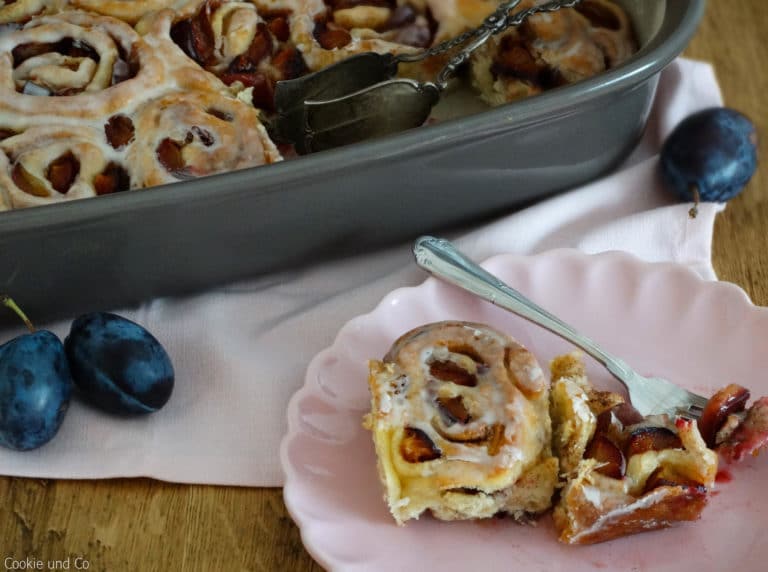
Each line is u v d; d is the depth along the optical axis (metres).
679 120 0.81
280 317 0.73
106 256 0.70
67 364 0.68
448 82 0.80
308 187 0.69
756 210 0.78
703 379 0.69
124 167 0.73
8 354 0.67
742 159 0.76
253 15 0.78
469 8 0.79
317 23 0.79
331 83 0.77
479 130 0.69
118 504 0.67
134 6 0.76
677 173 0.76
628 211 0.77
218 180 0.67
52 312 0.72
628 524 0.63
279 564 0.66
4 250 0.68
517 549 0.64
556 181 0.76
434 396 0.65
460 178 0.73
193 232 0.70
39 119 0.72
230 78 0.77
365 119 0.75
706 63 0.84
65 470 0.68
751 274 0.76
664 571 0.63
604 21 0.80
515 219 0.75
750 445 0.65
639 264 0.71
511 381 0.65
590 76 0.74
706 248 0.75
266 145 0.73
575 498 0.63
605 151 0.76
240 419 0.69
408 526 0.64
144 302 0.73
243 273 0.74
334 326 0.72
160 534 0.67
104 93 0.73
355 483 0.66
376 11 0.79
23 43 0.75
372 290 0.73
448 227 0.76
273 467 0.68
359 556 0.63
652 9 0.77
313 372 0.68
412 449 0.64
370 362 0.66
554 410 0.66
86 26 0.75
